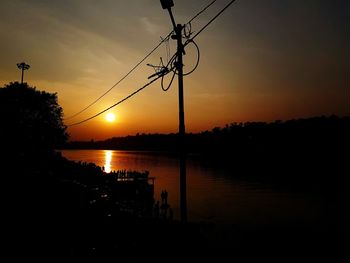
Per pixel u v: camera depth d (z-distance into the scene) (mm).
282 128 146250
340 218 29500
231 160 120625
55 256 10438
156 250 12406
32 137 53500
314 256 18812
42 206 18000
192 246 13383
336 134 123750
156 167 91750
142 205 29328
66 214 16484
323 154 108812
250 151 144125
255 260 16281
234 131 172000
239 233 23500
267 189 48500
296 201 38469
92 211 17516
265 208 34094
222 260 13922
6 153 48031
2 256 10031
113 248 11828
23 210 16688
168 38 12789
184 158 12625
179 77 12492
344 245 21234
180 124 12688
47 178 29656
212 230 23984
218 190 47219
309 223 27703
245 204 36250
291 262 17219
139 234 14117
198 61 11867
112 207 19297
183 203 12820
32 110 53594
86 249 11367
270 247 20047
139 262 11055
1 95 50062
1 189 22406
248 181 58500
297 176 66125
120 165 99625
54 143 57938
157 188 48938
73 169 41094
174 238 13234
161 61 13344
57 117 58344
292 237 22969
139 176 43594
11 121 50469
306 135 132125
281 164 96188
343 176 64500
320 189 48375
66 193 22188
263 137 149500
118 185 33688
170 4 11781
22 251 10664
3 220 14438
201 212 31531
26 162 44594
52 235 12781
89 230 14023
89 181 35125
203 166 95688
